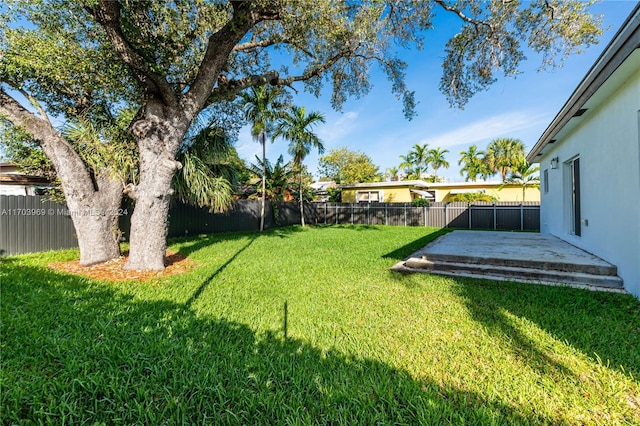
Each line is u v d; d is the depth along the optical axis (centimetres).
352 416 167
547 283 423
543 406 173
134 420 164
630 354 225
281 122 1380
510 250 573
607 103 418
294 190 1825
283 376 204
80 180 534
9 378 193
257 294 396
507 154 2447
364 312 327
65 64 452
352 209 1797
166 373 204
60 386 187
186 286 434
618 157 387
